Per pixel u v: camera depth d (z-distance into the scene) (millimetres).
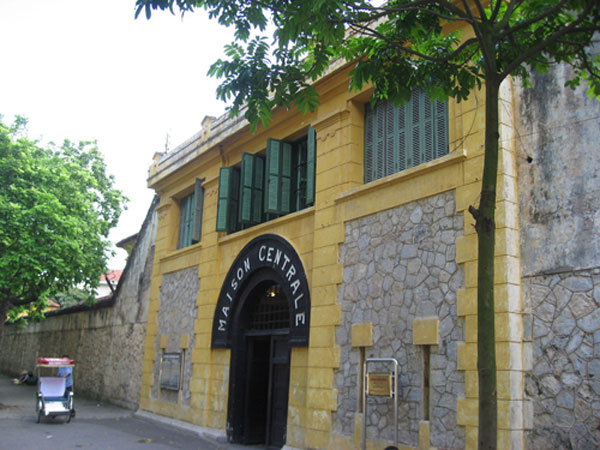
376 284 9438
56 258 17297
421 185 8961
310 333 10586
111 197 26250
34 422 14797
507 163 7691
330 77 10906
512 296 7277
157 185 18422
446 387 7941
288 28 5500
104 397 20875
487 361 4566
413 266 8844
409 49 6191
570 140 7262
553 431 6711
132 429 14258
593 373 6480
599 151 6941
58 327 28094
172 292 16516
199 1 6059
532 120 7723
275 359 11977
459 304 7961
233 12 6285
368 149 10594
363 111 10883
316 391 10172
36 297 19141
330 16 5680
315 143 11508
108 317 21969
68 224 17781
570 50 6328
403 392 8547
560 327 6891
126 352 19609
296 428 10742
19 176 18156
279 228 12203
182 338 15219
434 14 6047
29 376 28750
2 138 18266
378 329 9219
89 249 20250
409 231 9039
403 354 8711
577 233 6965
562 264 7031
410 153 9648
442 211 8562
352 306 9820
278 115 12500
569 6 5684
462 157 8328
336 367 9844
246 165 13156
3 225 16922
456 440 7648
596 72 6406
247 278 13000
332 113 10969
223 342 13289
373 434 8875
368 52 6797
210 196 15273
